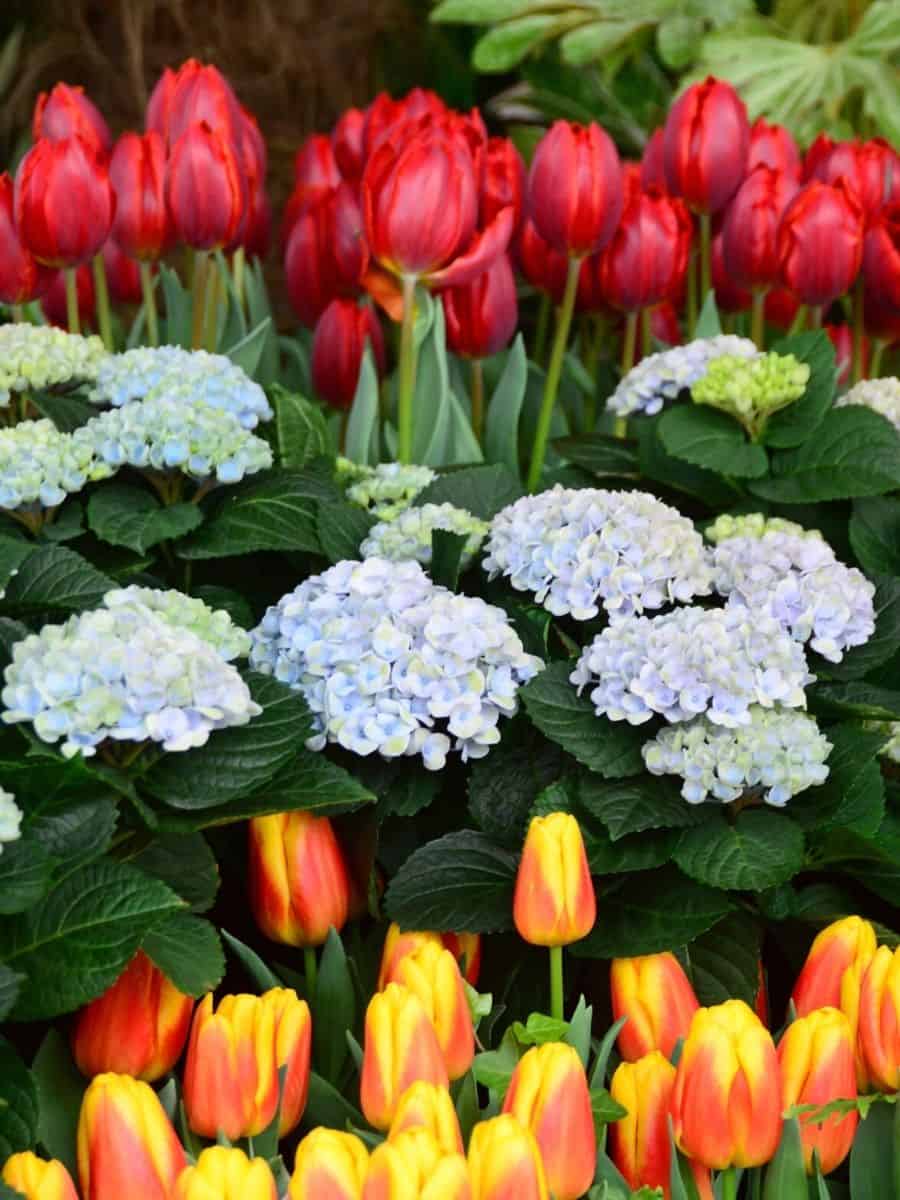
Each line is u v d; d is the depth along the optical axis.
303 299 1.97
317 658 1.36
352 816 1.39
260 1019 1.17
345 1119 1.25
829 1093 1.18
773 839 1.33
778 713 1.35
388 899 1.34
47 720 1.24
